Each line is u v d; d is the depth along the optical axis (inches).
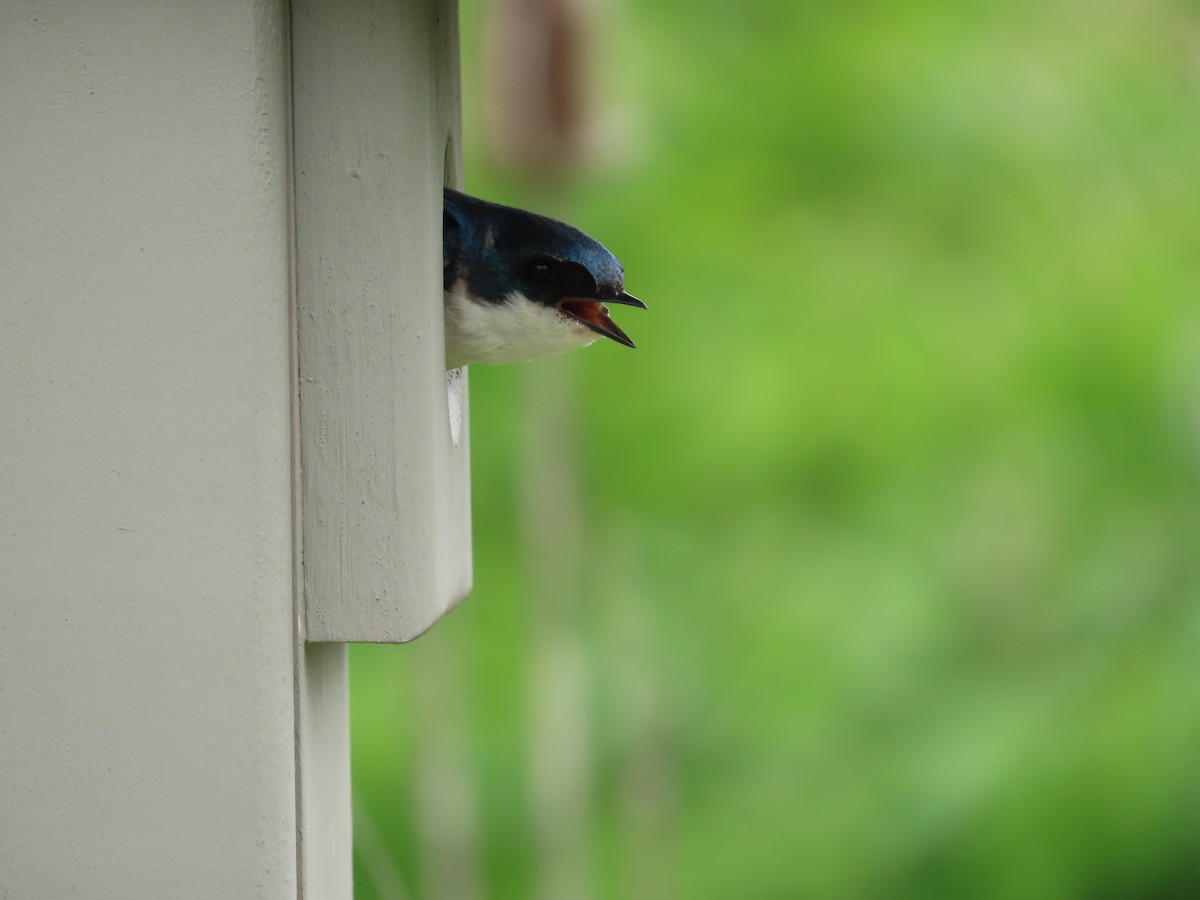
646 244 467.2
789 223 478.9
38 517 181.6
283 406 182.2
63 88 179.9
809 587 446.3
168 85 179.6
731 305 466.0
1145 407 443.5
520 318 244.2
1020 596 436.8
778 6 496.1
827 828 414.3
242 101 179.6
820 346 458.9
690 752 426.9
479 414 461.1
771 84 481.7
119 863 182.7
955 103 483.5
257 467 181.0
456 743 346.3
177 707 182.1
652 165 470.0
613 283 246.2
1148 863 378.6
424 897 338.0
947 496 451.5
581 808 352.2
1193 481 433.1
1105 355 450.9
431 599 187.9
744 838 415.8
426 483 187.2
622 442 454.9
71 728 182.2
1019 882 386.0
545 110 371.9
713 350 460.4
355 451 187.2
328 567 187.3
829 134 482.0
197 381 180.9
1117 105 491.5
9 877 182.7
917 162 481.4
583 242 245.3
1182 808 378.0
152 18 179.2
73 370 181.0
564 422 371.9
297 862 185.9
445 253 240.7
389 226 186.1
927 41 495.5
